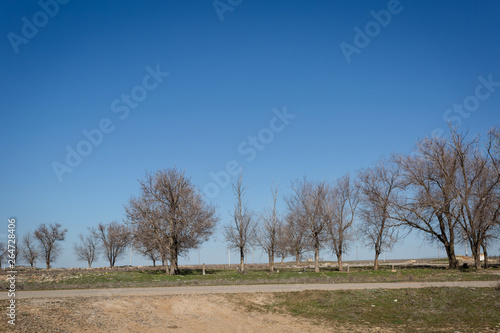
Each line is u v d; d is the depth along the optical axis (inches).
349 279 1428.4
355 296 1119.6
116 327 810.2
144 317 885.2
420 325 899.4
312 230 1987.0
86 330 773.9
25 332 715.4
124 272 2091.5
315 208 1995.6
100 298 989.8
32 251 3410.4
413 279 1417.3
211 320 911.0
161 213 1918.1
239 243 2111.2
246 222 2124.8
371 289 1184.8
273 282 1398.9
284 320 941.2
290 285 1296.8
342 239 1990.7
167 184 1951.3
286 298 1104.8
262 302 1069.1
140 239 1909.4
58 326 772.0
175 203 1961.1
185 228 1936.5
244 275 1798.7
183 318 906.7
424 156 1887.3
